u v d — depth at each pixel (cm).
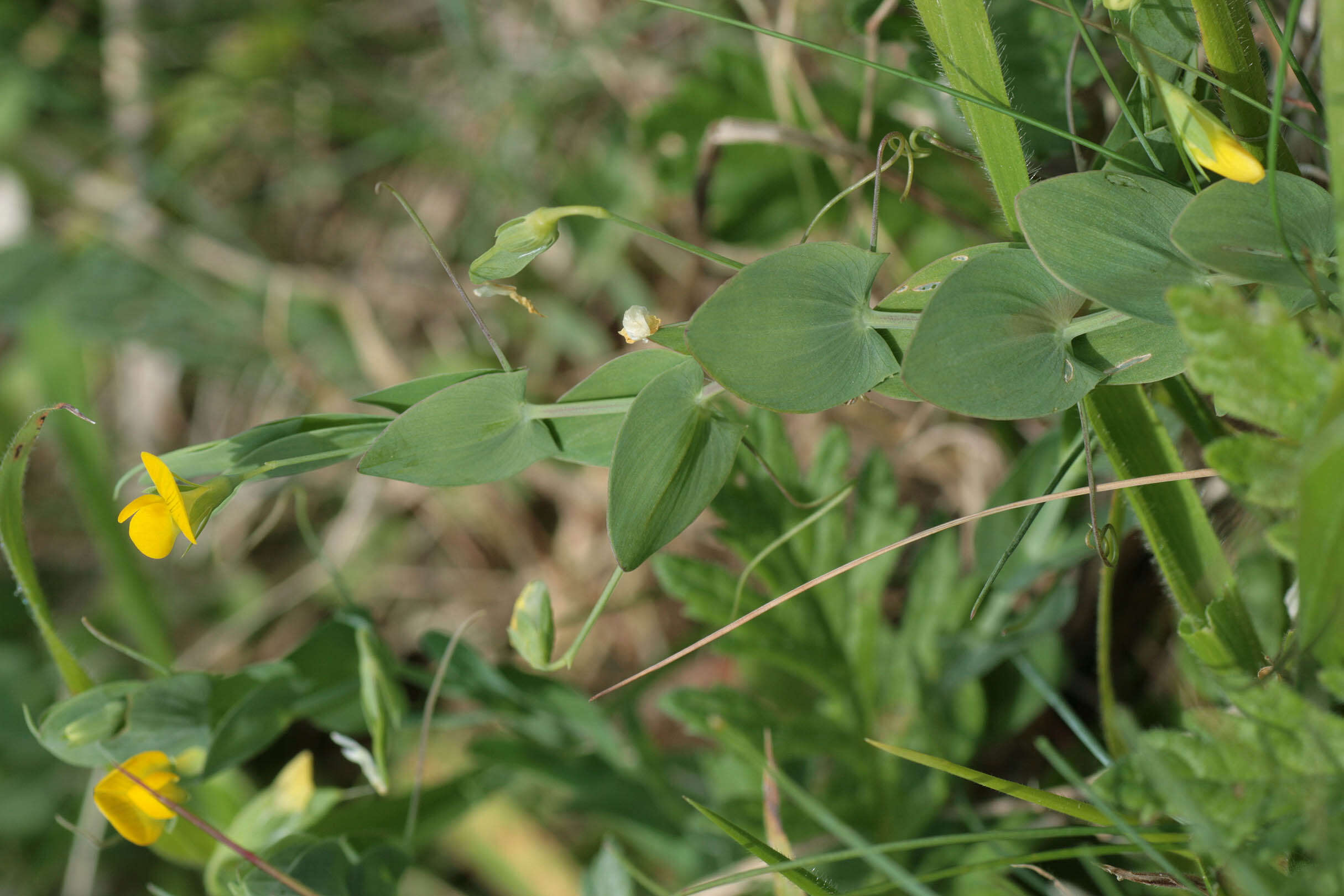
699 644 42
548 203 66
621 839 50
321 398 69
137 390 73
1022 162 40
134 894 54
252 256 72
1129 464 41
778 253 39
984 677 48
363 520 66
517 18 68
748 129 48
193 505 41
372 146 73
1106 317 39
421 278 71
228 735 44
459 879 52
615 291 64
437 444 40
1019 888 44
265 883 43
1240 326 38
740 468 46
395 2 74
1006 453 50
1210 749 38
